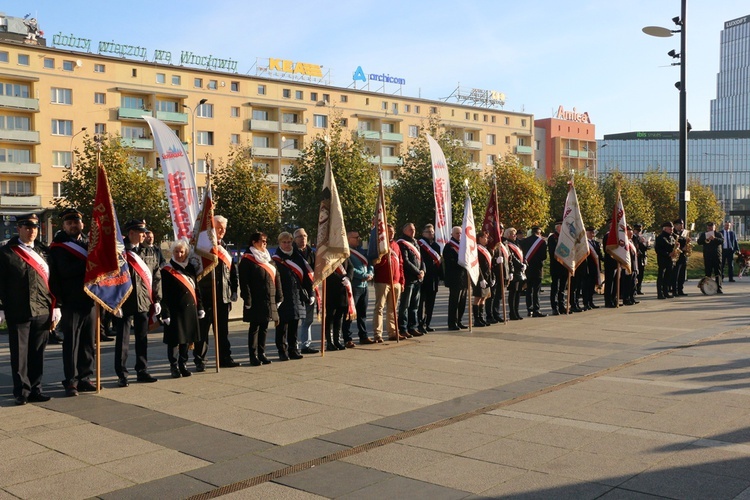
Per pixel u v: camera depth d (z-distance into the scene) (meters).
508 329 14.59
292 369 10.38
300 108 70.25
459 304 14.76
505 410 7.73
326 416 7.57
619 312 17.47
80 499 5.27
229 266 10.73
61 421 7.48
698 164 149.00
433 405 8.00
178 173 15.00
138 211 36.81
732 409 7.60
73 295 8.75
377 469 5.86
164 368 10.63
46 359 11.61
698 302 19.61
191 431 7.05
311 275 11.55
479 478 5.59
